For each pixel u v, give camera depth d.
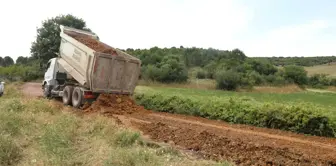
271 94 35.88
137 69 14.35
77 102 13.75
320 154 7.36
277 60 103.19
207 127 10.68
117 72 13.64
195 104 14.01
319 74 65.44
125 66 13.87
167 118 12.46
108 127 8.16
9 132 7.41
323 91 50.78
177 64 44.53
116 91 13.80
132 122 10.68
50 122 8.77
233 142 7.71
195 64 62.06
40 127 8.26
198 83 42.81
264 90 42.66
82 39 15.24
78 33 16.56
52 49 42.28
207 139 8.05
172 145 7.64
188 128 9.88
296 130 10.64
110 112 12.56
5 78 43.16
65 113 10.02
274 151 7.03
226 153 6.96
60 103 15.72
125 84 14.06
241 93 33.19
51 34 43.09
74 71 14.59
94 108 12.73
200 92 29.34
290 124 10.84
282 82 50.75
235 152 7.03
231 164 5.91
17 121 8.28
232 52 67.69
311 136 10.01
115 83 13.69
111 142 7.15
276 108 11.36
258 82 48.22
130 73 14.13
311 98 30.69
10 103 10.91
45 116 9.70
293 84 52.41
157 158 6.04
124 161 5.63
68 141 6.80
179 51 68.31
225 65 53.16
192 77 49.03
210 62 61.03
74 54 14.65
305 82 57.31
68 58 15.41
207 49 70.00
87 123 8.84
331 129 10.07
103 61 13.07
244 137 9.06
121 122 10.26
